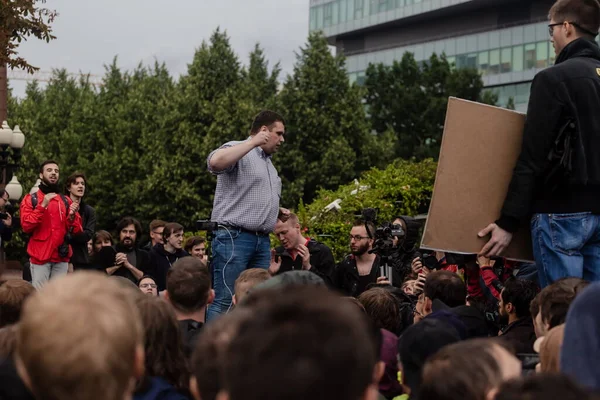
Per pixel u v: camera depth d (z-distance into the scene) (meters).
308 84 41.16
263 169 7.41
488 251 4.86
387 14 72.88
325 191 17.03
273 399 1.50
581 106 4.72
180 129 37.69
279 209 7.98
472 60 67.12
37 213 10.09
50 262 10.30
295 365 1.51
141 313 3.43
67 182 10.65
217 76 38.91
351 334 1.56
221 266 7.27
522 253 5.06
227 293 7.23
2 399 2.68
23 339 1.96
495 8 66.56
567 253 4.77
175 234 11.45
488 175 4.91
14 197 15.50
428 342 3.48
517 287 5.62
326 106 41.06
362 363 1.55
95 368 1.92
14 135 15.70
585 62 4.82
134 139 41.00
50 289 2.03
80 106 44.25
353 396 1.54
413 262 8.18
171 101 39.00
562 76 4.75
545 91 4.76
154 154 38.31
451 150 4.84
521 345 4.84
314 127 40.44
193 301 4.44
